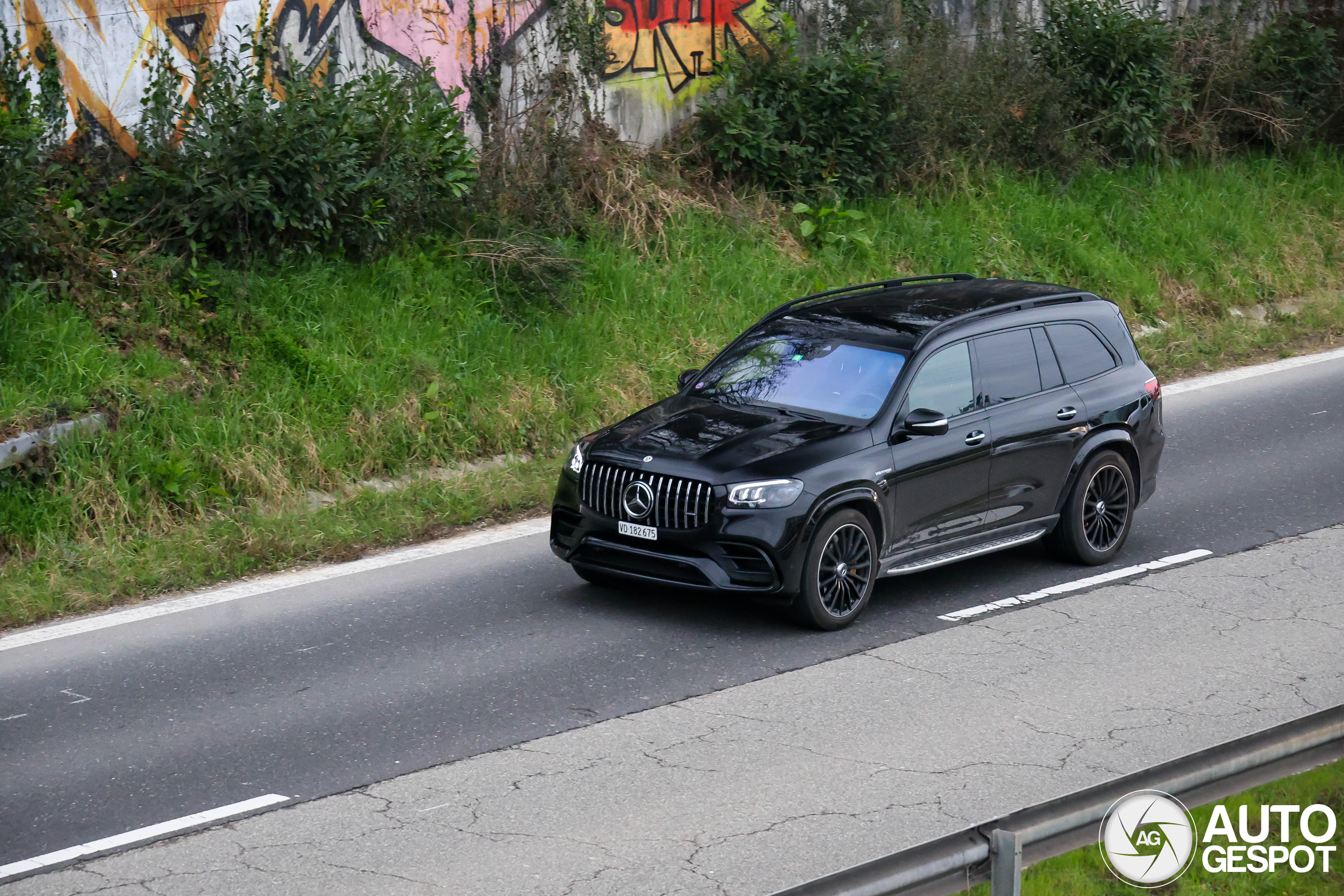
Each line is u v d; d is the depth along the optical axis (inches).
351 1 695.1
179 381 556.4
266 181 602.9
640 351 673.0
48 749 323.6
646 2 812.6
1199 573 456.8
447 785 300.8
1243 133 1058.7
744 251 771.4
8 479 488.1
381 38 708.0
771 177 823.7
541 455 594.6
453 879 258.5
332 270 632.4
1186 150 1018.1
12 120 547.5
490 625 410.0
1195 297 866.1
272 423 552.4
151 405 538.6
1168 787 219.1
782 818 283.1
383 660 381.1
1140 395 481.4
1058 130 927.0
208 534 489.7
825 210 800.3
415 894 252.7
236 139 608.7
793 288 759.1
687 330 699.4
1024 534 451.2
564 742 324.2
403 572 465.4
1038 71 956.6
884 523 408.2
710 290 736.3
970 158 900.0
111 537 486.0
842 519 396.2
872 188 848.9
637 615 417.7
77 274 578.2
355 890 254.5
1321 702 344.2
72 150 619.8
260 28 664.4
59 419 511.8
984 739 324.2
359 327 614.5
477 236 690.8
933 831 277.3
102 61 623.5
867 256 802.8
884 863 194.2
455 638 398.9
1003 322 456.1
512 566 470.6
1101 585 447.2
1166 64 971.9
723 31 846.5
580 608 424.5
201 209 606.9
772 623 410.6
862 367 431.5
